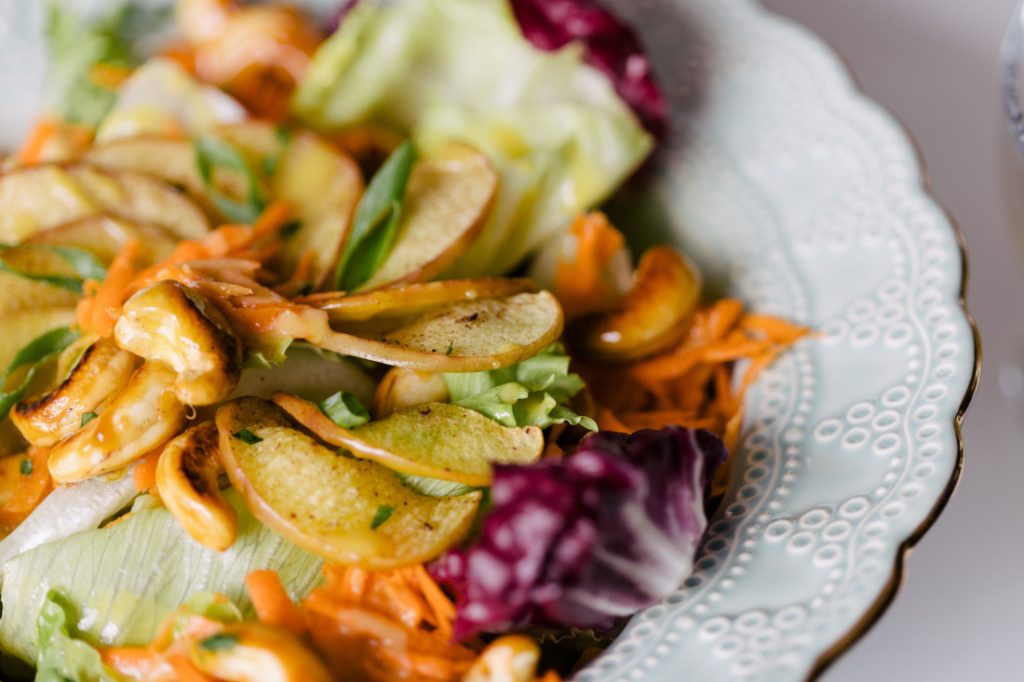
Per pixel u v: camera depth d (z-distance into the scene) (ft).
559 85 1.53
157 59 1.59
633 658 1.15
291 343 1.26
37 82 1.65
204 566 1.20
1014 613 1.38
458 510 1.20
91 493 1.24
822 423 1.26
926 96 1.72
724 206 1.48
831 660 1.10
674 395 1.40
